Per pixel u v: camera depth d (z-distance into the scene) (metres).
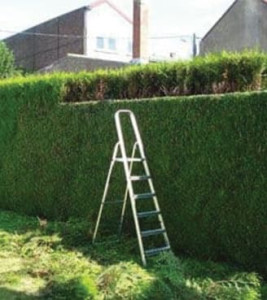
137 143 6.00
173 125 5.89
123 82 7.14
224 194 5.36
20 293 4.73
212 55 6.41
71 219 6.82
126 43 27.56
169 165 5.90
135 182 6.28
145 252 5.50
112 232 6.42
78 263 5.36
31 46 27.67
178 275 4.71
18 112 8.17
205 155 5.55
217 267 5.24
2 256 5.68
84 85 7.52
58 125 7.46
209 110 5.54
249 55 5.91
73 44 26.12
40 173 7.75
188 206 5.70
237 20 19.70
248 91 5.66
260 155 5.08
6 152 8.40
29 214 8.00
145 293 4.42
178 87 6.50
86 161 7.00
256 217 5.10
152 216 6.05
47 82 7.68
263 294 4.68
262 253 5.07
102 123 6.79
